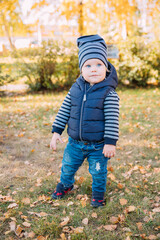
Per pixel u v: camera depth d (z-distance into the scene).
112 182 2.74
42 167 3.17
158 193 2.49
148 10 8.83
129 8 8.66
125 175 2.88
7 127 4.60
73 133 2.24
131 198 2.44
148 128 4.45
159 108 5.71
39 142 3.97
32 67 7.39
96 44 2.25
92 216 2.17
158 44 8.09
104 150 2.14
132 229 2.02
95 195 2.35
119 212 2.24
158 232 1.98
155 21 8.76
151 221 2.09
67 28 8.86
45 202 2.40
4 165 3.19
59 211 2.26
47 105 6.07
